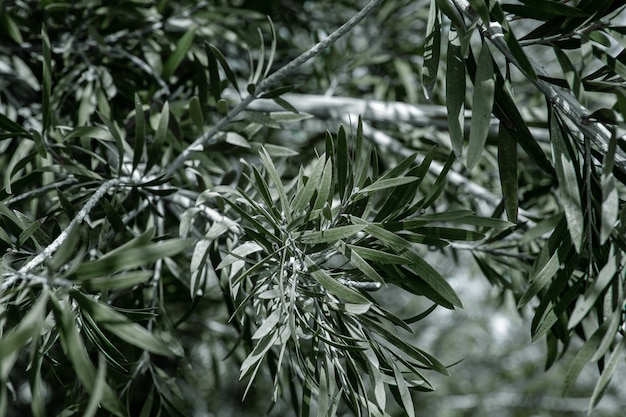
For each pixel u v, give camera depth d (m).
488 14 0.92
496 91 1.01
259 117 1.24
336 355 0.98
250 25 2.19
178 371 1.39
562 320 1.21
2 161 1.57
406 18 2.39
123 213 1.31
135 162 1.14
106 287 0.83
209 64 1.23
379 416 0.97
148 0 1.66
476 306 3.95
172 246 0.83
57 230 1.04
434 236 1.01
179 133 1.26
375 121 2.09
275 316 0.96
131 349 1.33
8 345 0.78
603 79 1.02
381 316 1.01
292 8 2.43
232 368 2.85
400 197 1.01
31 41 1.66
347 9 2.48
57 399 2.22
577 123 0.96
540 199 1.79
